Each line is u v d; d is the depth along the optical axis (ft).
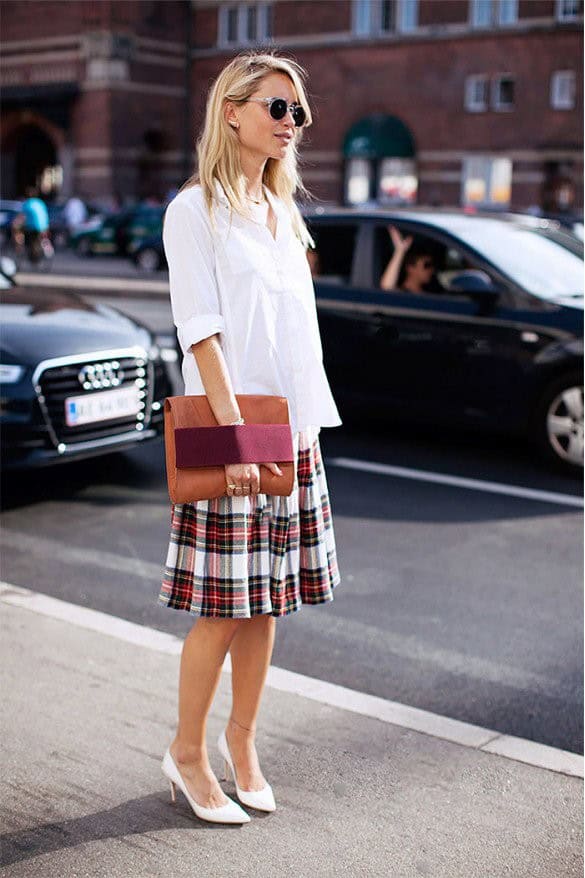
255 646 9.78
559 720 12.30
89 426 20.47
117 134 129.49
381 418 26.11
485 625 15.10
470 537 18.97
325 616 15.35
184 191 9.08
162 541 18.54
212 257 8.95
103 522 19.54
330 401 9.50
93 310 22.41
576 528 19.61
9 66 137.49
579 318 23.11
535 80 110.52
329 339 26.11
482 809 9.96
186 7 132.87
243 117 8.92
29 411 19.58
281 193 9.52
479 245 24.72
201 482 8.73
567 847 9.37
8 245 95.96
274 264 9.13
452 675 13.47
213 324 8.81
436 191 117.91
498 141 113.29
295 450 9.37
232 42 130.11
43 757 10.72
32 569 17.01
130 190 131.75
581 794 10.27
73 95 131.44
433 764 10.78
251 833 9.50
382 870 8.99
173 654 13.29
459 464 24.17
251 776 9.91
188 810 9.84
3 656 13.10
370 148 118.93
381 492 21.81
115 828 9.53
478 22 113.19
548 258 25.13
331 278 26.35
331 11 121.80
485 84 113.60
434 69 116.06
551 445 23.31
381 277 25.62
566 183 111.04
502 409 23.89
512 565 17.56
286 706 12.00
